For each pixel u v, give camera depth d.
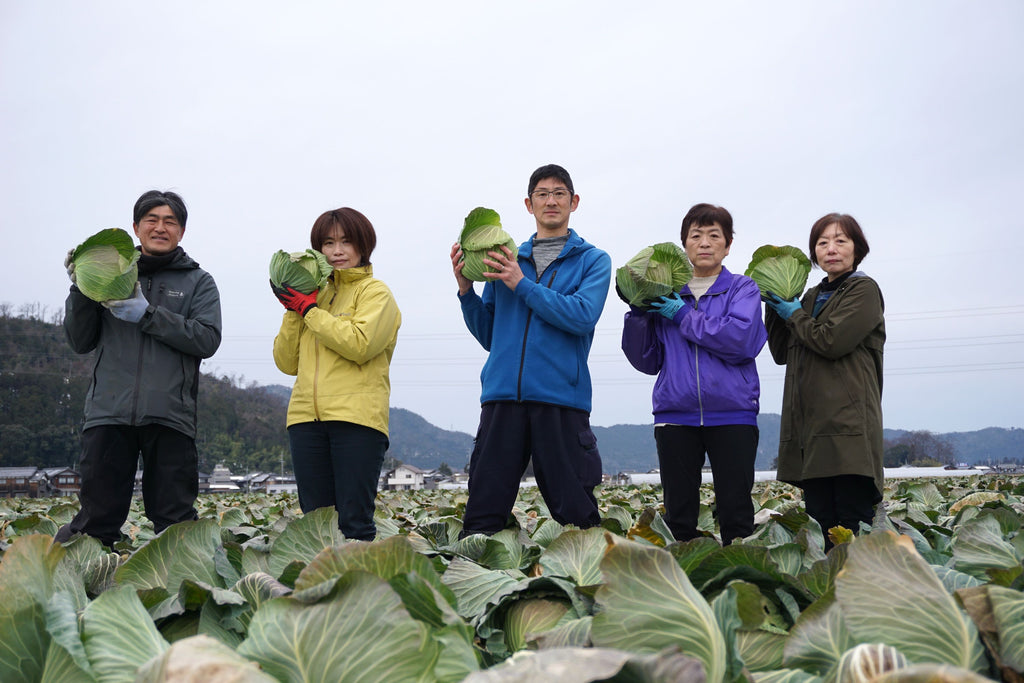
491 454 5.81
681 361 5.62
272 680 1.60
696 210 5.97
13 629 2.02
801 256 5.99
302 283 5.48
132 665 1.97
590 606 2.61
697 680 1.45
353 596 1.88
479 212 5.94
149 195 6.22
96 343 6.07
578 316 5.73
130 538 6.84
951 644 1.92
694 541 2.65
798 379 5.62
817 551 3.26
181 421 5.89
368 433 5.48
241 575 3.11
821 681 1.88
